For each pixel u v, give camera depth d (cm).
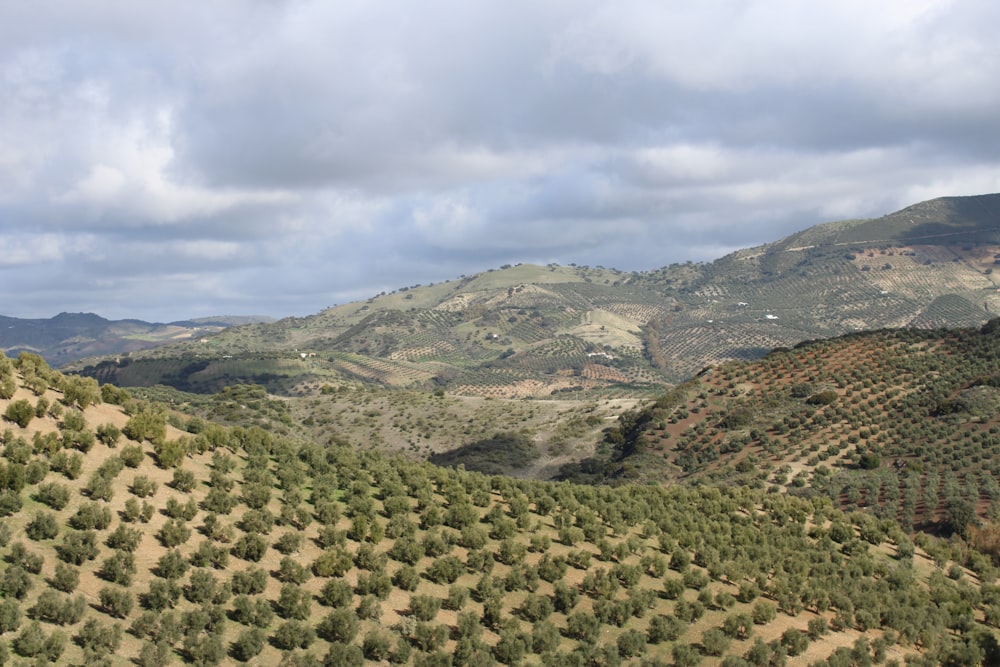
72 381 5081
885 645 4772
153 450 4994
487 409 16388
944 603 5612
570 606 4666
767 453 10400
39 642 3008
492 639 4181
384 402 16912
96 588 3522
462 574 4803
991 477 8419
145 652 3180
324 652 3709
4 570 3353
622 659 4278
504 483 6525
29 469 3991
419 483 5938
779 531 6519
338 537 4622
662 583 5291
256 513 4562
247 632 3528
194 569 3912
